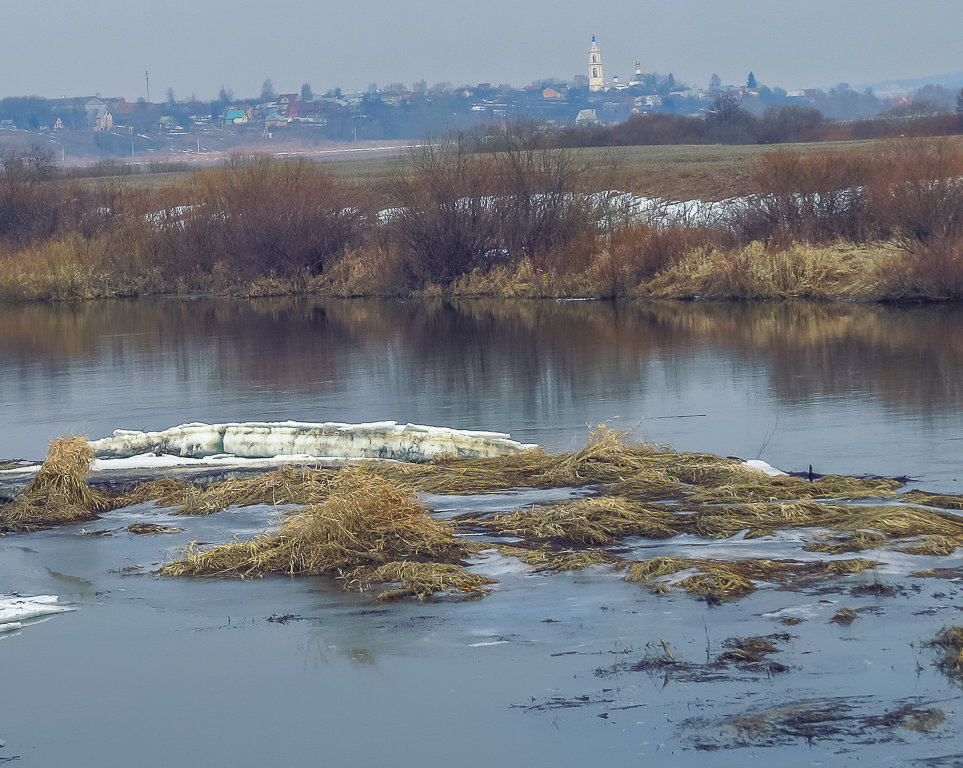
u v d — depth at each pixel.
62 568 15.45
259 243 65.94
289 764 9.88
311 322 48.91
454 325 45.44
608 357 34.56
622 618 12.53
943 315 40.94
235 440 22.33
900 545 14.45
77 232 73.81
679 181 80.50
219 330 46.97
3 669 12.08
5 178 86.38
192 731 10.56
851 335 36.69
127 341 44.25
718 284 51.38
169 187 84.19
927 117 145.00
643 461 19.28
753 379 29.39
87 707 11.13
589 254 57.59
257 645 12.44
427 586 13.74
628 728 10.13
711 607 12.67
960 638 11.44
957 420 23.11
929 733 9.78
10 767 10.04
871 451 20.83
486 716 10.52
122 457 22.34
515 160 63.34
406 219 61.97
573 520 15.84
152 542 16.53
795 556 14.21
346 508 15.47
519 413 26.16
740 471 18.34
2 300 67.31
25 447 25.05
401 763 9.80
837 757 9.48
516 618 12.75
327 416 26.83
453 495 18.20
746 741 9.81
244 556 15.27
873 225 53.97
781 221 56.94
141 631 12.99
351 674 11.56
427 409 27.17
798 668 11.05
